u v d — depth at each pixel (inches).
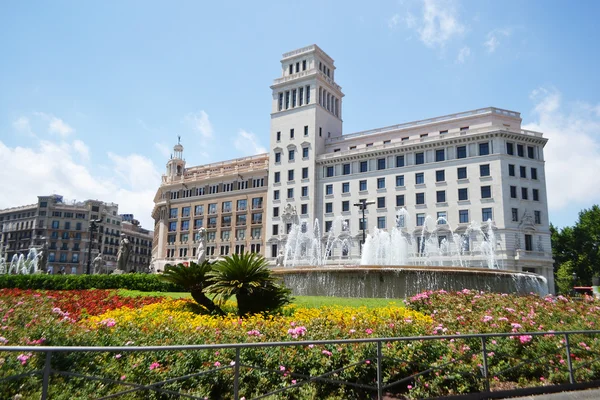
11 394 208.2
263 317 465.7
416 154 2731.3
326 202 2984.7
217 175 3590.1
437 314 477.7
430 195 2613.2
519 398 319.6
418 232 2588.6
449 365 318.7
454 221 2507.4
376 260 2608.3
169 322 376.8
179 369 261.0
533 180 2511.1
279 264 2053.4
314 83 3228.3
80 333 306.2
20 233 4795.8
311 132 3122.5
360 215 2817.4
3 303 473.1
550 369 359.6
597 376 370.3
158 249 3789.4
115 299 683.4
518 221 2405.3
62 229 4697.3
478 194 2468.0
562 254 3048.7
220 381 267.1
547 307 519.5
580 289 2127.2
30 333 301.0
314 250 2906.0
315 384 280.8
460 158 2566.4
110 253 5088.6
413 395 295.0
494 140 2482.8
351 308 525.7
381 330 352.8
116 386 238.1
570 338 394.3
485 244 2380.7
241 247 3292.3
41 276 1092.5
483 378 323.0
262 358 281.1
